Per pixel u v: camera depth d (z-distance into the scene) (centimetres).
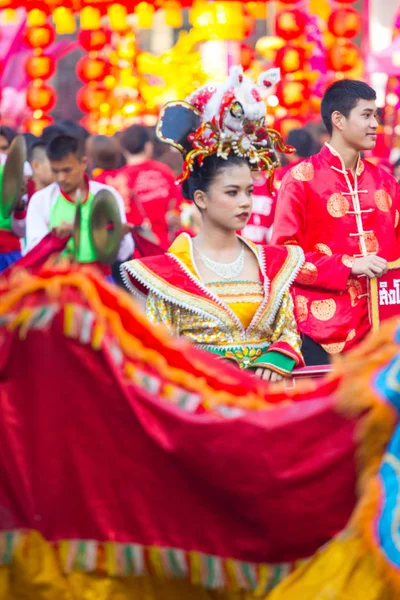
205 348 646
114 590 477
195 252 658
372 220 850
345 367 462
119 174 1186
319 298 831
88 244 914
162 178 1209
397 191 866
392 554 424
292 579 448
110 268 956
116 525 473
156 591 484
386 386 432
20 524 479
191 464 462
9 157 1022
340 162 848
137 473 473
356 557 438
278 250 674
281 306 662
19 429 479
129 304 494
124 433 473
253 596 472
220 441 457
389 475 430
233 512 467
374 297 820
